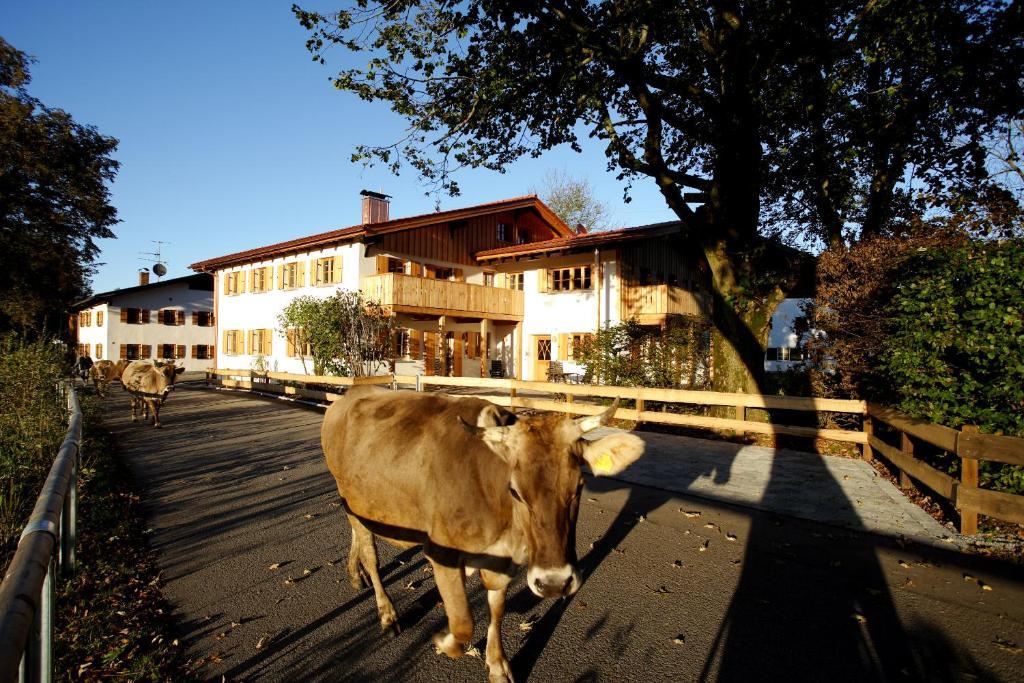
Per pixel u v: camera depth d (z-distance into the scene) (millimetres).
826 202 13219
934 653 3389
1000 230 7203
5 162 22500
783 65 11648
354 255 21547
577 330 22375
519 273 24922
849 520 5793
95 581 4340
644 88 11039
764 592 4227
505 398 13297
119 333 33875
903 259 7809
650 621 3818
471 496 2775
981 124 10703
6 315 25828
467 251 25562
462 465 2846
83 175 24969
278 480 7582
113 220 27016
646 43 10883
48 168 23203
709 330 14758
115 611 3869
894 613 3871
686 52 12164
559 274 23406
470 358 25359
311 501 6621
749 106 10672
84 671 3164
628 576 4551
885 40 9453
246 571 4656
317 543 5293
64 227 25891
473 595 4293
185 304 36594
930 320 6488
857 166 12734
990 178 11672
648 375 14562
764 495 6773
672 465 8391
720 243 11414
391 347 21156
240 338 27922
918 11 8461
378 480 3305
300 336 20266
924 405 6664
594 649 3490
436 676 3217
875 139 11117
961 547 5039
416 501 3107
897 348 7145
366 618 3871
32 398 7801
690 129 11414
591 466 2592
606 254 21344
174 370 14977
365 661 3363
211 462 8695
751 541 5289
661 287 20078
